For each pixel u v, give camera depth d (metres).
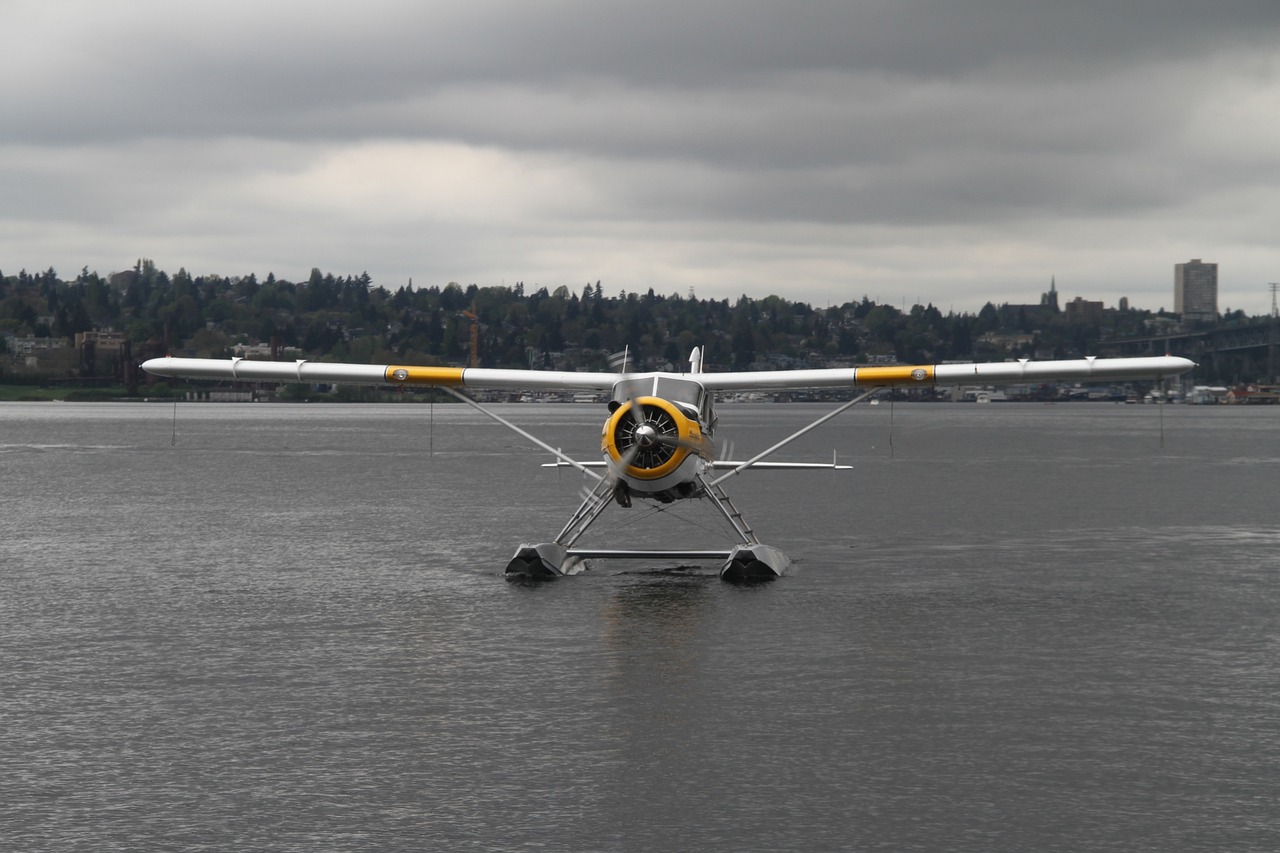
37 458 135.62
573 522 46.56
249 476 106.81
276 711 26.27
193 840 19.70
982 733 24.73
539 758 23.28
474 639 33.38
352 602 39.28
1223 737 24.48
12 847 19.44
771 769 22.70
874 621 35.91
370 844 19.55
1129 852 19.25
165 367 47.78
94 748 23.84
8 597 40.47
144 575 45.69
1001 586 42.88
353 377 47.38
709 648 32.22
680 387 43.19
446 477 105.81
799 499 83.06
